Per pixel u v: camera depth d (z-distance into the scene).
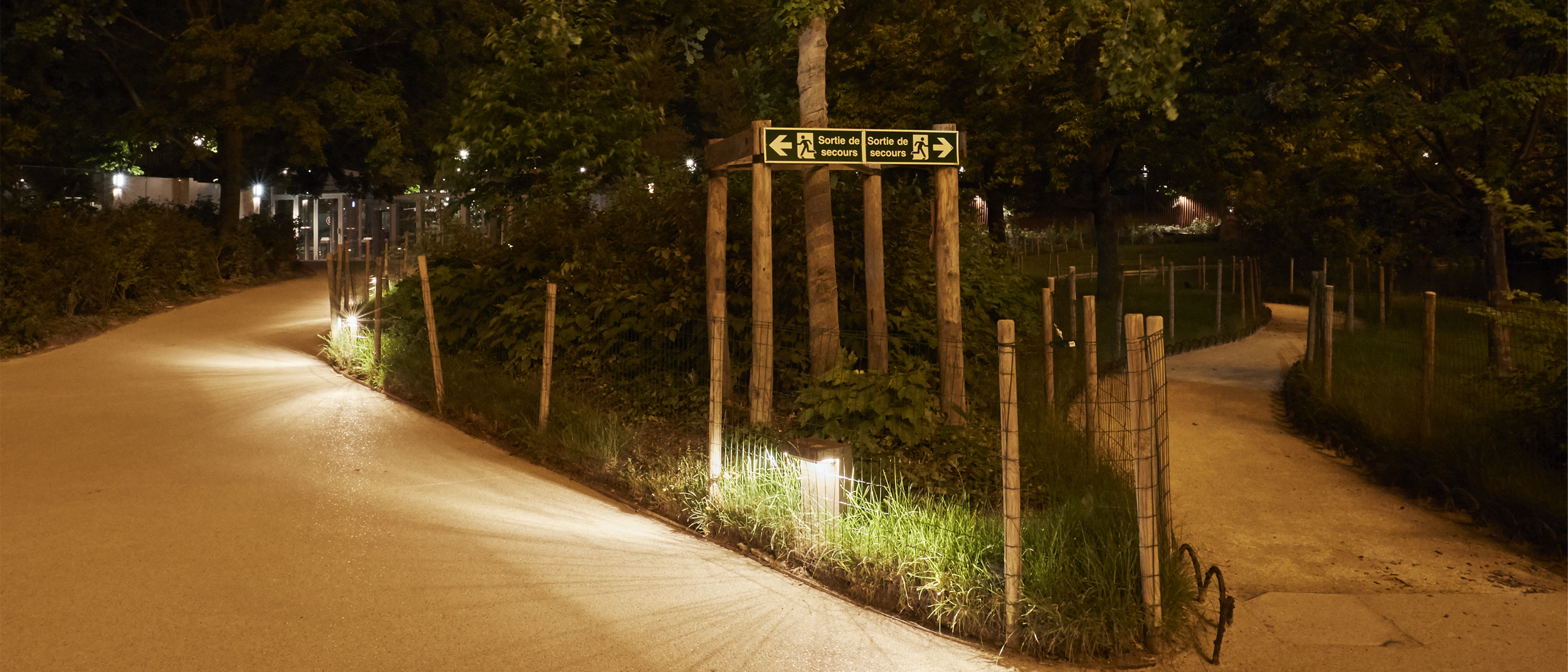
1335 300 26.77
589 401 9.77
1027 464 7.45
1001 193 23.84
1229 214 43.00
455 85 27.52
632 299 10.48
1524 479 7.52
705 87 47.09
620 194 12.49
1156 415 5.32
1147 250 40.69
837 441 7.01
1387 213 20.73
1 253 15.81
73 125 26.28
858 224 10.61
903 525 5.91
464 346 12.02
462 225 13.62
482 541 6.51
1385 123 12.70
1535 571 6.39
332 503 7.28
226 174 27.50
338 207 35.41
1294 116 14.09
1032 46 10.41
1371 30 13.41
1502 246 13.24
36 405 10.80
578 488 7.90
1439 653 5.07
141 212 21.92
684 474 7.54
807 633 5.16
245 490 7.57
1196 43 14.31
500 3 27.83
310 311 20.06
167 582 5.68
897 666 4.80
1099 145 21.55
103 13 23.70
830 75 21.61
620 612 5.38
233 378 12.65
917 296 10.70
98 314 18.03
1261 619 5.52
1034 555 5.47
